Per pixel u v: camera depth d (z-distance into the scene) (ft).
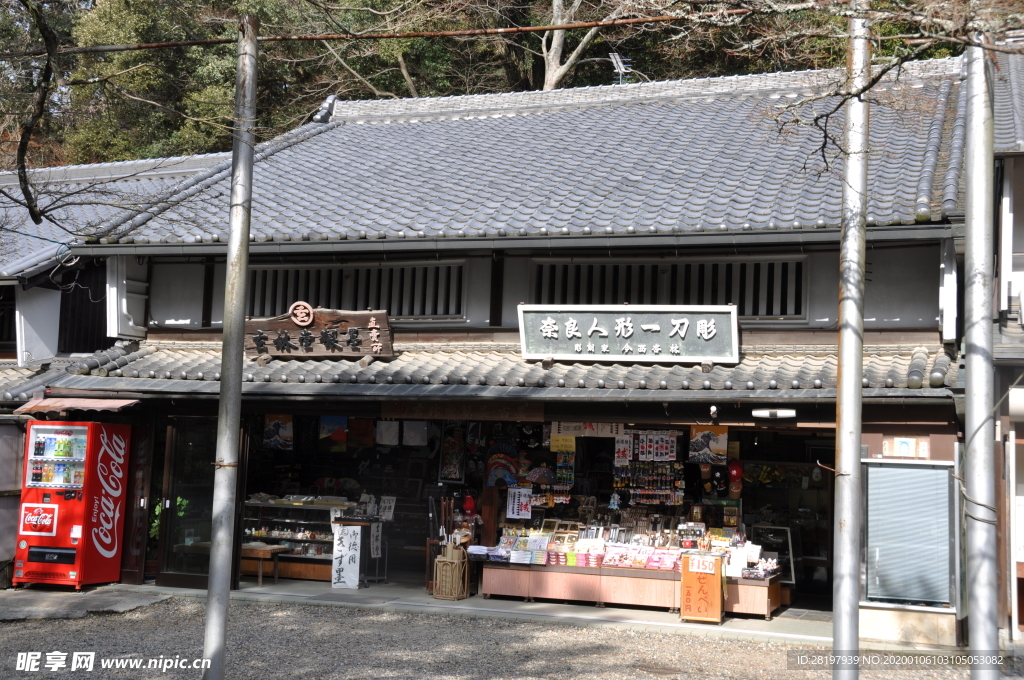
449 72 84.12
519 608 37.96
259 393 38.32
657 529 40.29
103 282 48.11
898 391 31.45
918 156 40.01
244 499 41.55
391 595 40.63
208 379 40.11
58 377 42.22
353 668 28.71
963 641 31.65
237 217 24.11
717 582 35.47
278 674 27.91
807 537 45.11
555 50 81.82
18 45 27.32
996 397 32.68
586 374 36.65
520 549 39.81
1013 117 36.68
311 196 46.65
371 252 41.32
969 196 19.53
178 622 35.53
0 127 27.32
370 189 46.91
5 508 41.45
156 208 45.52
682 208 38.32
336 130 61.05
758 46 20.90
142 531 42.55
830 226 33.68
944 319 32.78
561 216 39.14
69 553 40.19
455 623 35.91
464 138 55.42
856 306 21.18
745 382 34.12
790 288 37.37
